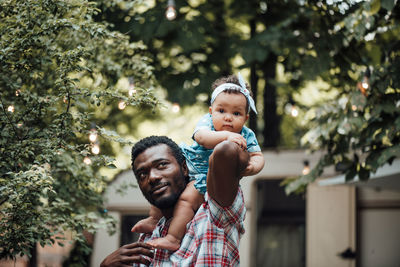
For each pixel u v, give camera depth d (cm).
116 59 698
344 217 1007
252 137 343
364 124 764
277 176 1025
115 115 1239
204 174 336
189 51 1097
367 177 765
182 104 1133
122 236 1055
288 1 1138
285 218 1037
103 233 1055
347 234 1002
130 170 1069
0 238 510
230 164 302
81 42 656
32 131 523
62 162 655
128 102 516
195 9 1160
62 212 663
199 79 1145
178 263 322
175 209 332
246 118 343
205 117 347
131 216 1062
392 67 739
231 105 334
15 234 509
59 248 952
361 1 786
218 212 316
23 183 466
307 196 1023
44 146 502
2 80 572
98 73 690
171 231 328
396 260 988
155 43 1084
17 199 470
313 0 908
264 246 1035
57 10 530
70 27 523
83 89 510
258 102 1444
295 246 1030
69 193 698
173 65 1162
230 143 306
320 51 940
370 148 786
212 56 1180
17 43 510
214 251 315
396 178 830
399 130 724
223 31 1248
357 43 895
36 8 517
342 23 876
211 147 328
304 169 930
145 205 1057
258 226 1040
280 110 1432
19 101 583
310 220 1015
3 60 516
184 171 342
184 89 1136
